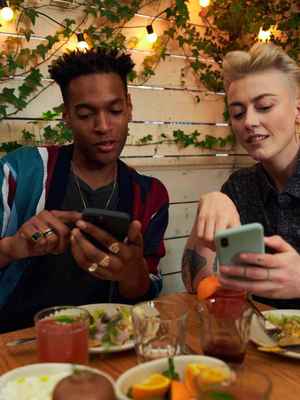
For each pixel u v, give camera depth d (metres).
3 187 1.55
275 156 1.50
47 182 1.58
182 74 2.85
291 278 0.94
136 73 2.64
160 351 0.89
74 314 0.96
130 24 2.59
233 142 3.12
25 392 0.75
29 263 1.51
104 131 1.46
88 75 1.45
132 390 0.70
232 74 1.43
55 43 2.37
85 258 1.17
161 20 2.71
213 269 1.38
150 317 0.91
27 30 2.27
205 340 0.93
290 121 1.43
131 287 1.39
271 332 1.04
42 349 0.88
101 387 0.65
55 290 1.53
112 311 1.18
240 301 0.92
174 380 0.73
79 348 0.88
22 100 2.27
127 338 1.00
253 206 1.64
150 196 1.65
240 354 0.90
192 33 2.83
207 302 0.94
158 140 2.78
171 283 2.93
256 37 2.93
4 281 1.48
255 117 1.40
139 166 2.71
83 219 1.13
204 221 1.17
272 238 1.03
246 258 0.92
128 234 1.16
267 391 0.64
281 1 2.93
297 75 1.40
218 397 0.64
